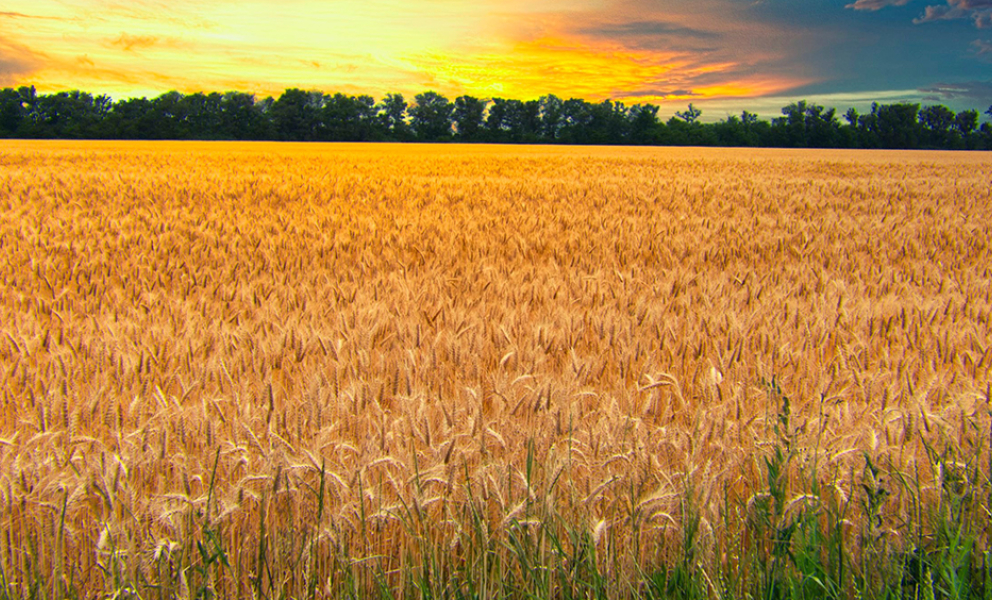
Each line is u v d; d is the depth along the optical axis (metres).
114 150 35.59
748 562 1.96
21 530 1.98
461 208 11.62
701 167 26.25
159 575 1.85
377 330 3.58
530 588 1.89
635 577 1.95
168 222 9.38
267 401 2.56
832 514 2.05
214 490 2.10
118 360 2.99
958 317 4.28
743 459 2.40
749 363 3.25
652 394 2.64
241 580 1.95
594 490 2.06
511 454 2.30
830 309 4.39
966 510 2.12
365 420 2.48
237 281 5.54
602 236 8.44
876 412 2.64
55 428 2.40
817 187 17.48
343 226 9.18
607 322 3.87
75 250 7.23
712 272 6.39
